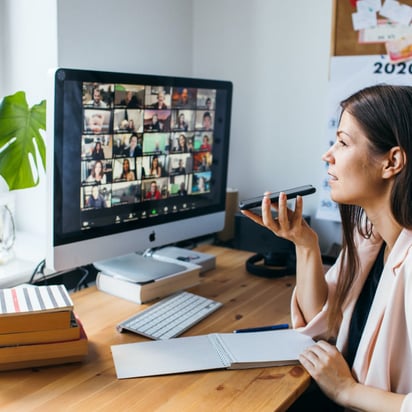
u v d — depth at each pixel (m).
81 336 1.12
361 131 1.07
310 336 1.25
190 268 1.56
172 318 1.32
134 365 1.09
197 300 1.44
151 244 1.52
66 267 1.31
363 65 1.77
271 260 1.74
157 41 1.92
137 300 1.42
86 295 1.47
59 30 1.57
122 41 1.77
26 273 1.49
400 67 1.72
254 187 2.08
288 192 1.25
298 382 1.06
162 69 1.96
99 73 1.29
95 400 0.97
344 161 1.10
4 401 0.96
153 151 1.48
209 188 1.69
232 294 1.53
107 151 1.35
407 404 0.97
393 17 1.70
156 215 1.53
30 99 1.68
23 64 1.67
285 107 1.96
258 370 1.10
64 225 1.29
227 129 1.71
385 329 1.05
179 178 1.58
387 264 1.09
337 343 1.21
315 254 1.28
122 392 1.00
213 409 0.95
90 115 1.29
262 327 1.29
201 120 1.61
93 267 1.67
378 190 1.10
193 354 1.14
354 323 1.21
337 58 1.81
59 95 1.22
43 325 1.08
